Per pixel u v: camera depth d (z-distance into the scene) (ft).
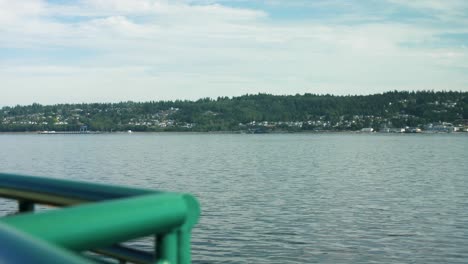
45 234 4.55
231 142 630.74
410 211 124.36
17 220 4.54
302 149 449.06
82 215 4.85
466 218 114.73
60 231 4.65
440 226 105.70
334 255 81.92
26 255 3.51
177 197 5.69
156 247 5.87
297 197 146.51
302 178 201.26
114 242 5.25
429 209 127.54
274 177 203.92
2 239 3.67
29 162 274.98
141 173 217.36
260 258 79.10
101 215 4.99
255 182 184.96
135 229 5.30
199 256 79.30
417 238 94.58
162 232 5.70
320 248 86.12
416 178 205.16
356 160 313.53
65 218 4.74
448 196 152.35
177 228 5.81
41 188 6.88
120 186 6.30
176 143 595.88
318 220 110.32
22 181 7.11
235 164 273.33
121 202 5.26
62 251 3.67
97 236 4.98
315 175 214.07
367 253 83.61
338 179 198.49
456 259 80.12
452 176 213.87
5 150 410.11
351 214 118.93
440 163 291.38
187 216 5.79
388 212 122.52
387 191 163.32
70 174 210.59
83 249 4.98
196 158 321.73
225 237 92.07
